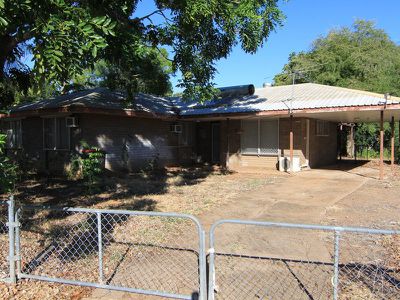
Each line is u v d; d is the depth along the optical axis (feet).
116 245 18.90
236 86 63.31
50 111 46.55
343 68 102.94
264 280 14.65
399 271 15.34
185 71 31.24
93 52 12.19
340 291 13.57
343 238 19.86
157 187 38.09
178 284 14.43
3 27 12.25
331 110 44.50
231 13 28.37
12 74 26.35
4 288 14.34
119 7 18.54
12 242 14.67
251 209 27.48
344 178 45.11
